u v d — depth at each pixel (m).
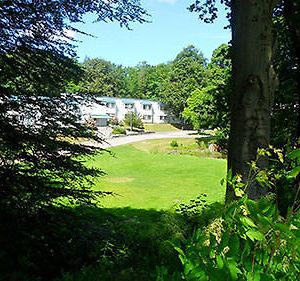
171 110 83.56
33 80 6.50
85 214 8.05
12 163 6.25
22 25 6.32
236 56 5.39
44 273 5.93
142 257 5.91
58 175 6.72
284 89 11.63
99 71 97.62
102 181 20.08
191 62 81.75
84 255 6.31
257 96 5.22
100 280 4.65
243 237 1.31
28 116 6.45
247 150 5.17
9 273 5.44
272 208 1.30
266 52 5.26
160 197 15.75
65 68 6.84
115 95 98.81
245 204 1.35
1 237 5.90
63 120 6.69
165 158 30.92
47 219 6.40
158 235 6.31
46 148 6.26
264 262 1.28
